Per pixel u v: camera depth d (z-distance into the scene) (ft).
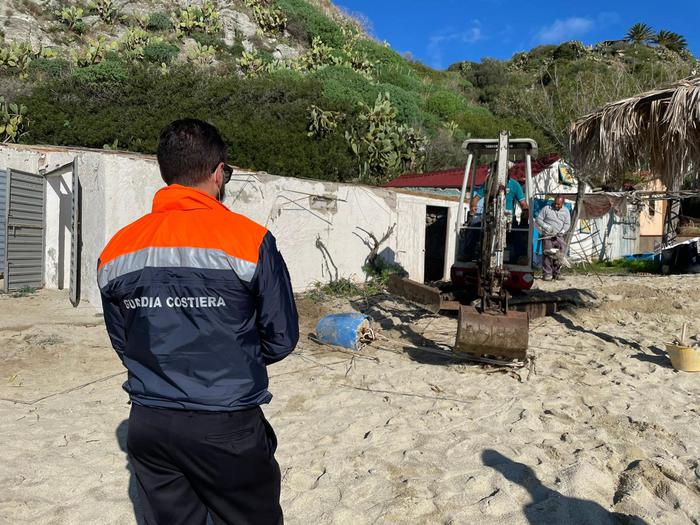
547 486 11.50
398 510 10.53
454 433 14.23
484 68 136.56
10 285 32.27
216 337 6.01
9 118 55.67
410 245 45.01
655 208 70.44
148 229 6.42
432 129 84.58
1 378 18.43
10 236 32.07
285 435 14.25
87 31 84.58
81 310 28.14
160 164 6.77
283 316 6.31
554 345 23.25
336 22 117.80
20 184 32.50
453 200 47.50
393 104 81.51
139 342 6.09
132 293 6.15
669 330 26.05
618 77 65.41
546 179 56.70
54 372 19.29
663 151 18.24
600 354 21.80
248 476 6.25
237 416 6.12
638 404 16.21
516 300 27.76
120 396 17.08
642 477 11.76
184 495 6.47
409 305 32.96
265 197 34.83
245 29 98.43
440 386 17.94
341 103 70.49
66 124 57.26
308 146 64.39
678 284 41.22
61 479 11.76
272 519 6.68
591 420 15.15
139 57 76.43
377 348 23.00
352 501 11.04
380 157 69.10
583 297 33.88
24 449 13.14
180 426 5.95
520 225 28.04
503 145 20.86
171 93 65.41
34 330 23.98
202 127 6.80
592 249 63.62
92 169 28.60
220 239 6.15
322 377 18.99
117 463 12.60
